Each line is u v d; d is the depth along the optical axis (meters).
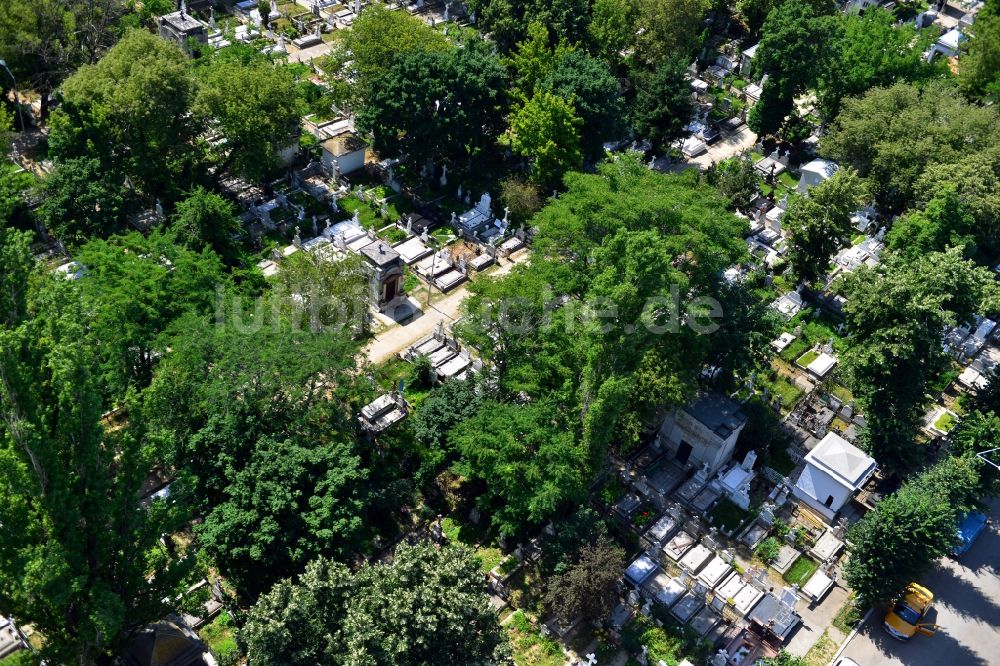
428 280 117.75
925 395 104.50
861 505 98.12
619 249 83.19
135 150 116.25
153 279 91.19
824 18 143.75
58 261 111.31
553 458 82.00
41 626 69.19
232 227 107.69
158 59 116.88
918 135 129.25
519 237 125.12
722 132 155.88
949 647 87.44
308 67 153.50
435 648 66.69
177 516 72.50
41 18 130.62
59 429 66.31
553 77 131.12
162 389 81.50
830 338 117.12
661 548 90.62
